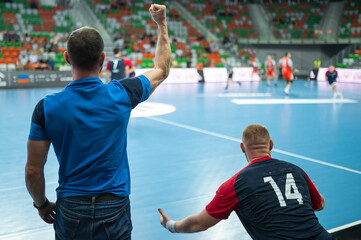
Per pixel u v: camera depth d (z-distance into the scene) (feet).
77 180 5.16
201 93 52.21
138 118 31.12
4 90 53.72
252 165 6.40
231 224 11.43
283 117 31.65
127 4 92.38
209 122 29.32
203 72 75.10
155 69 6.06
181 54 80.07
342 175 16.15
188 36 91.30
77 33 5.15
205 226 6.46
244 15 104.01
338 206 12.75
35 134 5.01
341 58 88.02
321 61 92.22
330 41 88.28
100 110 5.13
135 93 5.53
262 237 5.90
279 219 5.75
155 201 13.12
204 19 97.45
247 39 95.45
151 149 20.63
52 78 60.44
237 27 99.14
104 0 89.35
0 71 56.24
